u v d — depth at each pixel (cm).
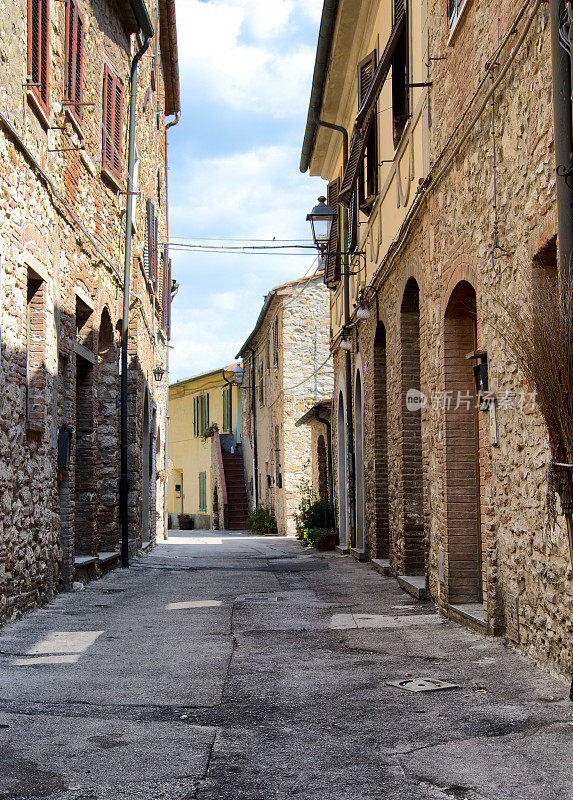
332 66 1546
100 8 1213
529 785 341
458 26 743
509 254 602
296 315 2684
